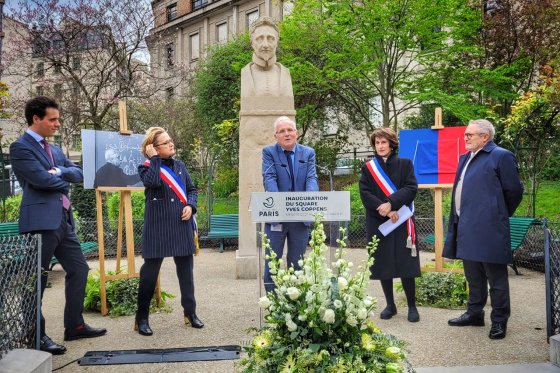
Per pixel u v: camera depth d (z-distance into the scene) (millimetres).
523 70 12664
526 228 6836
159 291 5320
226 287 6371
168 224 4383
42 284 4016
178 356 3773
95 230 9602
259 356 2479
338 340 2451
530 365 3436
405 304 5348
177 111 18953
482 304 4496
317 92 16469
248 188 6977
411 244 4652
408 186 4676
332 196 3363
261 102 6953
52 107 4062
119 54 12953
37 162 3912
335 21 12391
